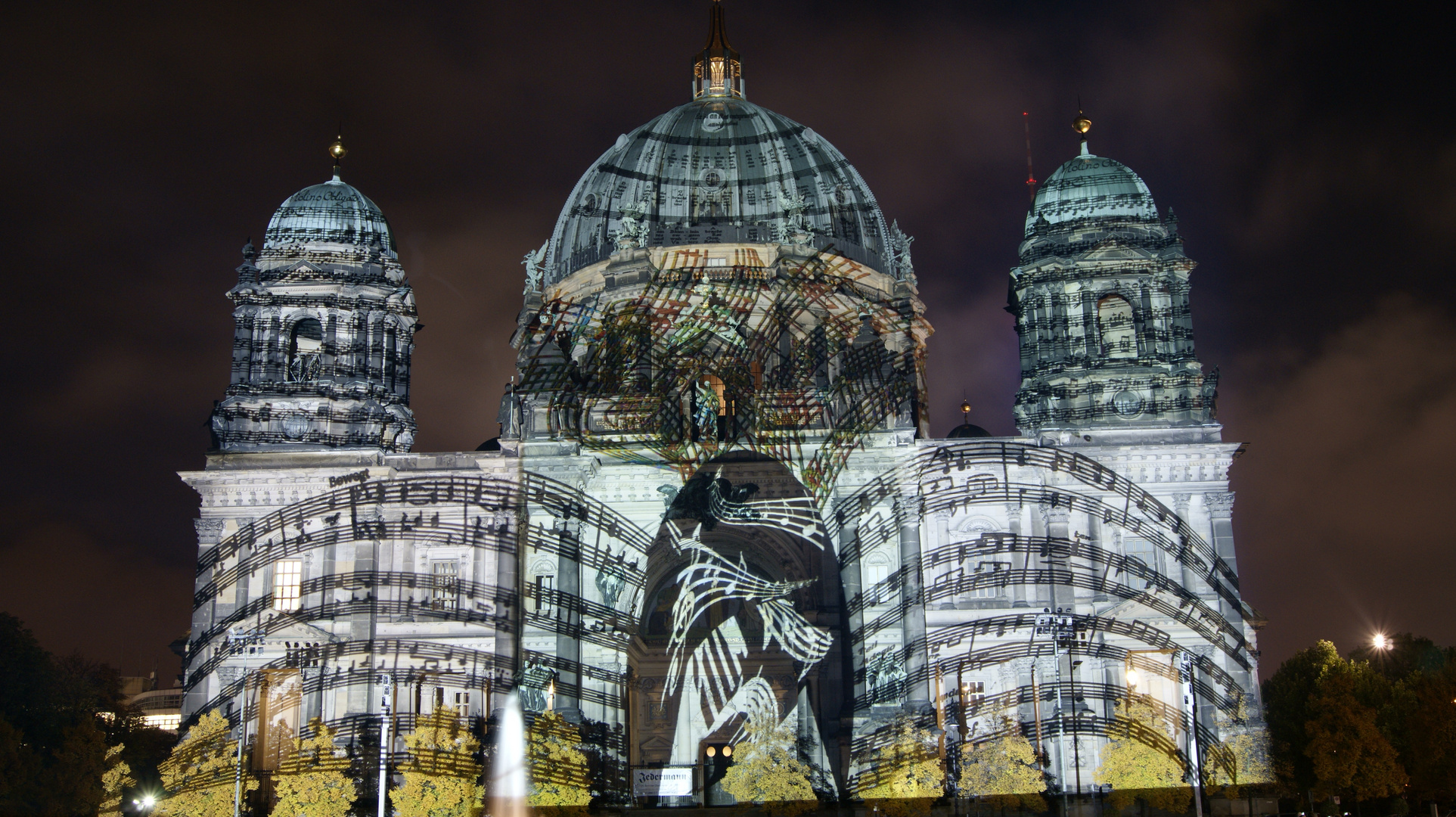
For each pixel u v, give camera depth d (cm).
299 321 10450
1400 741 9181
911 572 8881
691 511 9044
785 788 7931
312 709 9100
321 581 9406
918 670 8681
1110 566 9450
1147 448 9562
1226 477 9594
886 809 7800
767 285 9519
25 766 8088
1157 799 7956
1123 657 8825
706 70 12850
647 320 9244
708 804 9269
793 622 9275
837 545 8906
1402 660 12338
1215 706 8850
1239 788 8319
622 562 8969
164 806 8156
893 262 11462
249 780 8300
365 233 10656
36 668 9631
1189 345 10069
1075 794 8494
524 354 9625
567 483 9044
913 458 9044
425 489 9488
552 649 8875
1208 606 9288
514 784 5928
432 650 9138
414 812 7619
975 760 8019
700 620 9806
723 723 9625
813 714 9306
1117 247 10162
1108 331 10462
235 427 9981
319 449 9912
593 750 8375
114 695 11694
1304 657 10469
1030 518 9494
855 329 9362
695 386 9106
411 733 8350
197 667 9275
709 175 11344
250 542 9488
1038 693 8812
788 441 8988
